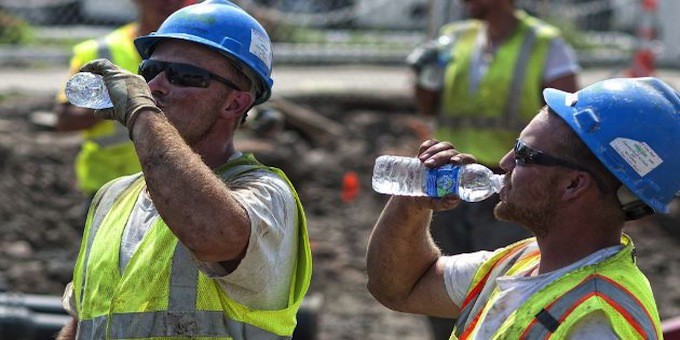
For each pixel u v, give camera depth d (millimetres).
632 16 24766
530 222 4809
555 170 4699
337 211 16188
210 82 5355
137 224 5336
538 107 10273
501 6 10414
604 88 4711
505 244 9852
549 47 10336
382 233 5480
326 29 24094
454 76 10547
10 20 21156
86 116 9461
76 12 23156
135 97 4938
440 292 5449
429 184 5199
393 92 18906
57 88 18078
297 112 17594
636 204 4680
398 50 22156
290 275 5270
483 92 10367
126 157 9578
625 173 4605
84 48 9469
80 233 14445
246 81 5445
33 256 13719
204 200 4754
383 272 5520
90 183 9633
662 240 15977
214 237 4750
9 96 17484
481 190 5137
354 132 17953
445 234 10094
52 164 15516
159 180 4766
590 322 4414
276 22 21625
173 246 5141
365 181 16953
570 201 4703
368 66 21188
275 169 5363
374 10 24375
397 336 12484
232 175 5270
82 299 5441
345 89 18844
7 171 15078
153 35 5371
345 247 14984
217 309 5090
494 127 10336
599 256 4625
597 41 24094
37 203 14758
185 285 5094
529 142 4758
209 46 5328
